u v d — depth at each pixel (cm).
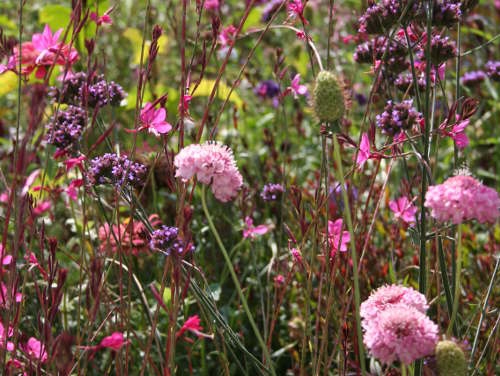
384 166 146
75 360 99
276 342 124
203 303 90
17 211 84
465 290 120
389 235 126
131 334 114
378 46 104
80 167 91
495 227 134
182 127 94
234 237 135
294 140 178
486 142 162
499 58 189
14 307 89
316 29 216
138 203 94
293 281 126
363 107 175
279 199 113
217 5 127
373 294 84
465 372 77
